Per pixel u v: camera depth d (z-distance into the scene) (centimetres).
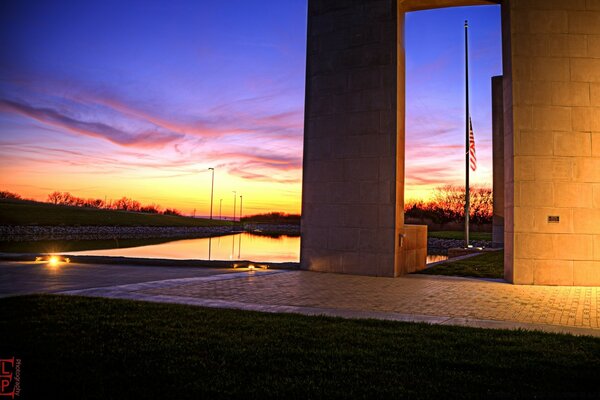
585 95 1348
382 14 1566
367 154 1555
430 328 741
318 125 1662
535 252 1334
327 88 1652
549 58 1360
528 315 892
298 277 1443
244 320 779
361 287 1248
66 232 5969
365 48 1584
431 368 542
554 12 1370
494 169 3130
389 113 1530
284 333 694
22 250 2908
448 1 1573
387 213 1512
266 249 3531
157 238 5469
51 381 484
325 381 495
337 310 919
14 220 6088
